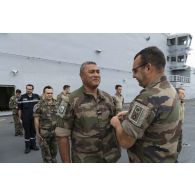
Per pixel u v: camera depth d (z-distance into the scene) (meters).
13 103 7.31
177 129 1.52
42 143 3.92
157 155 1.48
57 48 14.59
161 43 28.09
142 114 1.44
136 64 1.54
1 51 11.80
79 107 2.15
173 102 1.47
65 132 2.17
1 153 5.26
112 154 2.22
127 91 21.42
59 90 14.75
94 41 17.59
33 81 13.30
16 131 7.37
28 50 12.99
